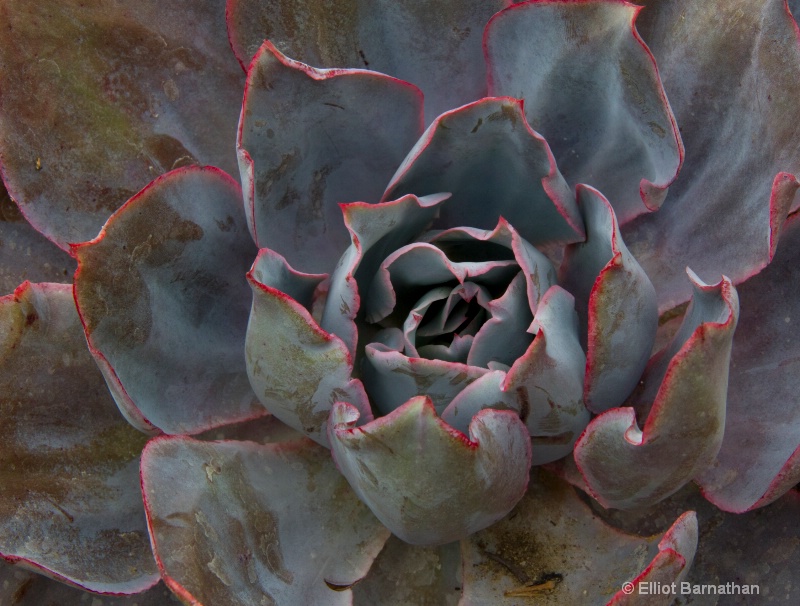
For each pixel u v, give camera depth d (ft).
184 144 1.73
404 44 1.72
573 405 1.47
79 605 1.62
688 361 1.34
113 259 1.51
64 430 1.60
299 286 1.56
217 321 1.65
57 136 1.67
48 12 1.65
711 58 1.63
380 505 1.43
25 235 1.75
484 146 1.57
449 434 1.33
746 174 1.60
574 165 1.71
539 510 1.61
